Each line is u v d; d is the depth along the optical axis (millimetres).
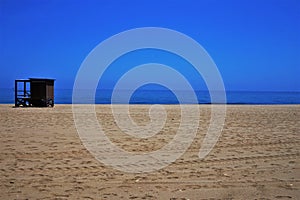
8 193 6289
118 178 7434
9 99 55906
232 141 12352
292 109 29703
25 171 7859
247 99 67938
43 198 6043
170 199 6047
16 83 31172
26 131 14258
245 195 6266
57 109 27406
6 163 8578
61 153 9922
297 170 8148
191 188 6707
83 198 6074
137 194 6324
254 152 10336
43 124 16828
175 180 7293
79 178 7379
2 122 17406
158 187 6777
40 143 11477
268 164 8773
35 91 30891
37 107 30062
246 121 19312
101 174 7746
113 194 6316
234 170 8156
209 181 7203
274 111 27109
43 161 8883
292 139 12789
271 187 6762
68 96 70688
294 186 6832
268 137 13266
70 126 16203
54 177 7418
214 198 6102
